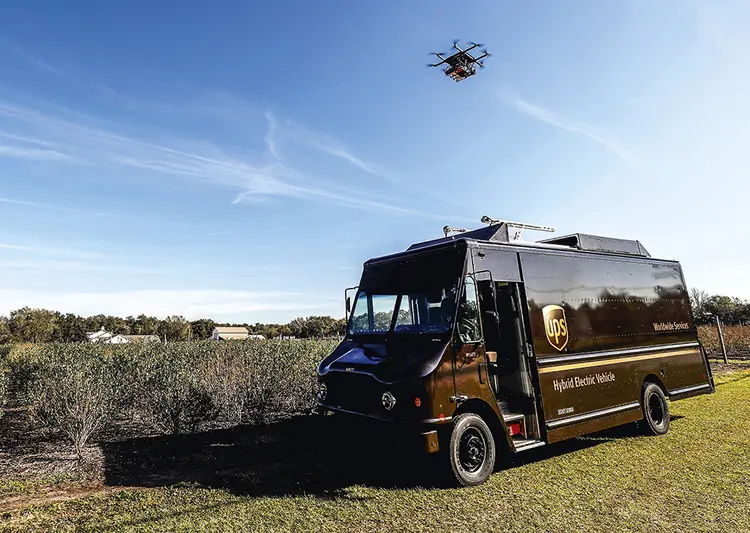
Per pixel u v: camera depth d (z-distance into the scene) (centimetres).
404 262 642
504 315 643
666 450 662
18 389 1131
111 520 427
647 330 814
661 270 899
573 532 397
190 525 414
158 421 787
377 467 602
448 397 506
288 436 780
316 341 1555
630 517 427
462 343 534
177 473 580
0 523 420
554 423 603
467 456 528
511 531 401
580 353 673
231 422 870
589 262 741
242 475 567
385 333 611
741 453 634
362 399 552
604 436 775
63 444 726
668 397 822
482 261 588
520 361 618
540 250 669
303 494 496
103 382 845
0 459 641
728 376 1455
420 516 434
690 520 419
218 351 1383
